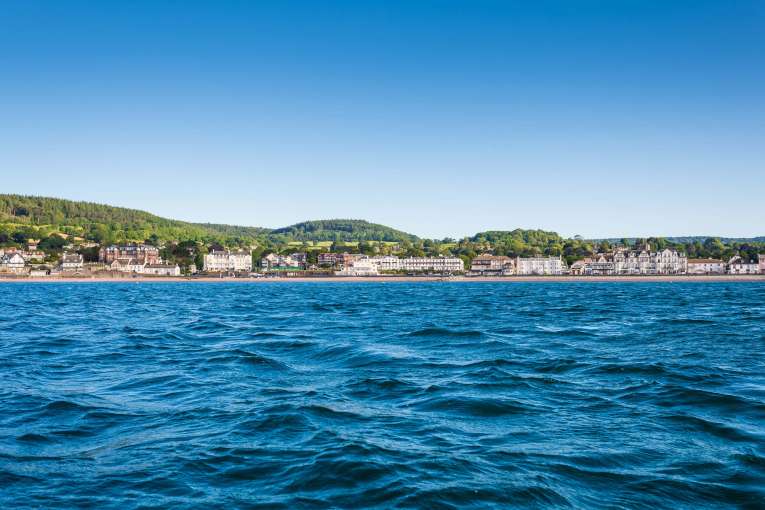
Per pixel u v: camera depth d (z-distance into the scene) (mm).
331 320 65375
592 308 85562
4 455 17781
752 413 21984
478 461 16984
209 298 125562
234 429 20344
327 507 14141
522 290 174625
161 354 38719
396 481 15492
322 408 23109
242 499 14625
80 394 26266
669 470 16297
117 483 15633
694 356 36344
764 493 14742
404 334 49531
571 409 23016
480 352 38719
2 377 30562
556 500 14438
